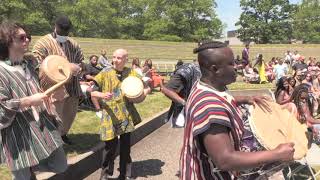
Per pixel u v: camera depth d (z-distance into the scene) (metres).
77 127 8.56
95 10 91.69
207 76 2.79
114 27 95.19
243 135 2.82
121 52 6.20
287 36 105.19
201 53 2.78
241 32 104.88
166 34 96.00
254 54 51.69
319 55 53.72
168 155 8.12
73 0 92.25
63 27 6.54
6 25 4.32
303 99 7.83
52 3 73.19
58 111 6.38
